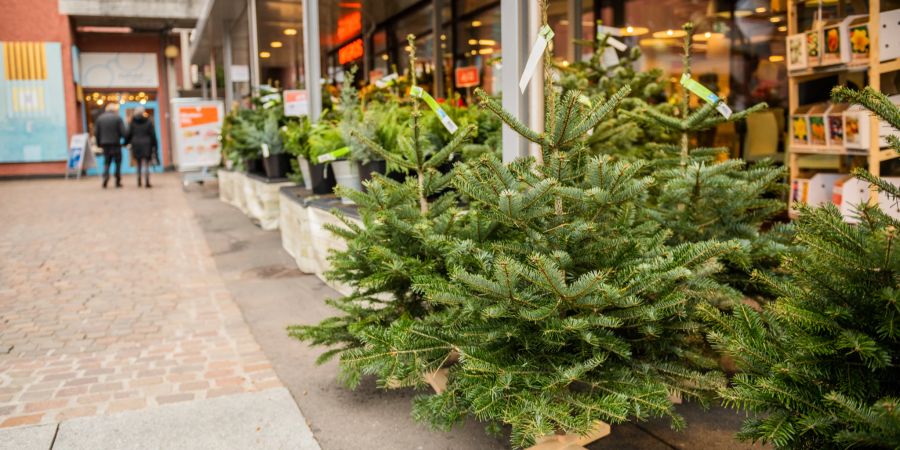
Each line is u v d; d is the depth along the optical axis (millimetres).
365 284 3014
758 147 6547
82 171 23781
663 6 7117
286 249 7836
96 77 25219
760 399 2061
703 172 3221
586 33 7648
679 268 2379
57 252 8117
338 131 6277
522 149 3539
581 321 2348
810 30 5141
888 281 1910
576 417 2350
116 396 3646
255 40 11367
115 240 8938
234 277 6656
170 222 10570
